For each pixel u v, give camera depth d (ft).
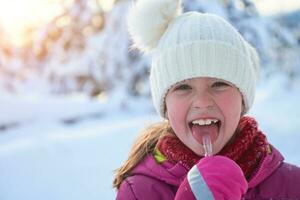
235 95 5.63
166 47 5.82
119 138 23.27
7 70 36.06
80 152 22.18
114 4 33.78
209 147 5.35
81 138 23.81
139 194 5.75
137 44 6.28
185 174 5.70
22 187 19.62
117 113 32.24
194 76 5.58
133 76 33.68
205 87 5.56
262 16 32.78
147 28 6.15
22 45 36.11
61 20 35.17
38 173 20.63
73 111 31.83
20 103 31.99
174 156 5.79
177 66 5.68
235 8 31.86
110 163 20.75
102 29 34.83
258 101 28.94
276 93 30.63
